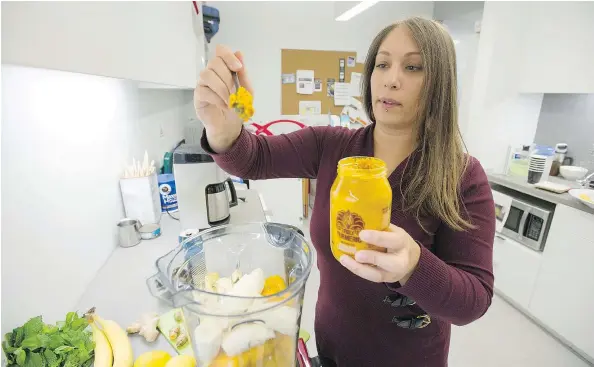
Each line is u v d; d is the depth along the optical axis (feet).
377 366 2.70
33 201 2.64
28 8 1.14
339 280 2.61
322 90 11.98
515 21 7.51
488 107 8.02
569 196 6.09
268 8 10.85
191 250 2.15
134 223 4.37
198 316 1.56
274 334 1.60
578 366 5.66
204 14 8.24
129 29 1.94
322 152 2.89
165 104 7.82
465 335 6.32
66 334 2.27
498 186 7.80
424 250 1.69
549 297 6.28
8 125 2.35
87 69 1.49
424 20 2.16
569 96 7.60
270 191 9.87
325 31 11.47
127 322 2.88
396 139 2.47
